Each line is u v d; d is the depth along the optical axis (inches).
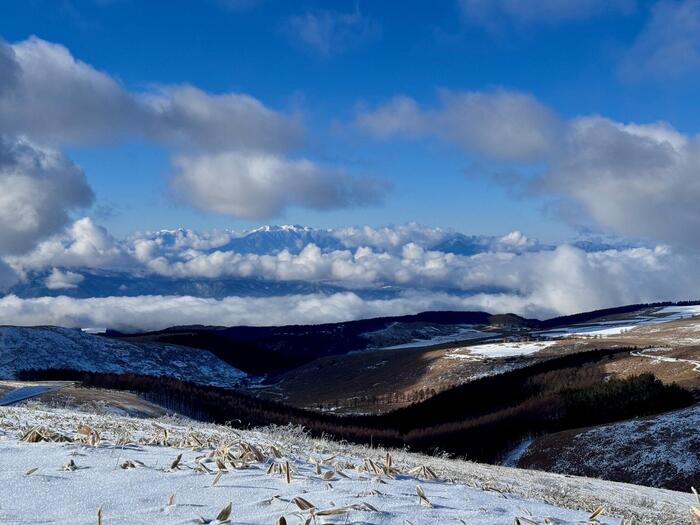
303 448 549.0
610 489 1053.2
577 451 2391.7
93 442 382.0
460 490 334.0
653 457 2177.7
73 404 1760.6
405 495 287.4
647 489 1208.8
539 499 438.9
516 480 840.9
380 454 732.0
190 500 245.0
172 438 479.8
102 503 234.1
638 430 2391.7
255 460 347.3
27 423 507.2
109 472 290.8
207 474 297.6
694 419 2359.7
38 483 260.7
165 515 223.3
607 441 2384.4
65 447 356.2
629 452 2262.6
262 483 285.0
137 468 304.2
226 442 449.4
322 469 354.0
